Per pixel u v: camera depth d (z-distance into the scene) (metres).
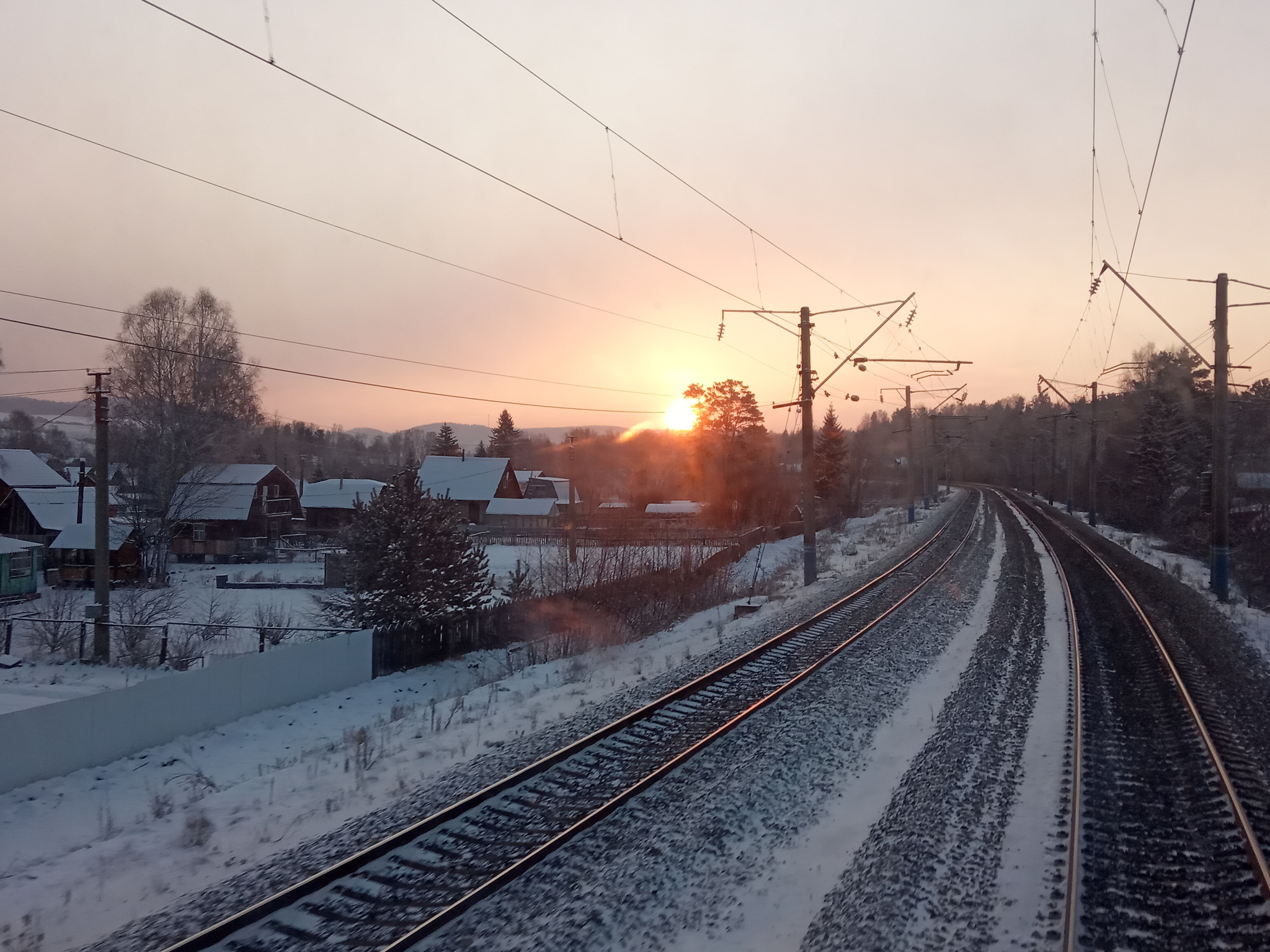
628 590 25.92
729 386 61.19
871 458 126.69
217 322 43.47
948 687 13.41
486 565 24.06
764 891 6.84
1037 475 100.81
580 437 109.38
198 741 14.45
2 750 11.56
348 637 18.91
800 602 23.94
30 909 7.31
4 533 45.94
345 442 184.38
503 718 13.17
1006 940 5.97
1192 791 8.84
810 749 10.35
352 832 8.25
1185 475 53.16
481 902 6.65
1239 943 5.86
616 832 7.95
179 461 41.41
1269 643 16.92
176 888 7.41
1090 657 15.37
